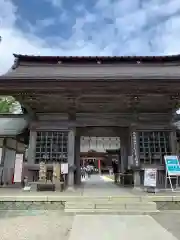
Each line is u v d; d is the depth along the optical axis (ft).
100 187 38.42
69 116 37.86
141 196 25.57
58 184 32.24
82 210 23.26
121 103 35.47
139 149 36.83
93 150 93.61
